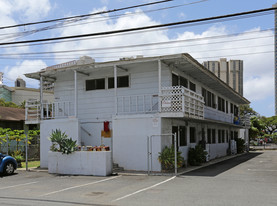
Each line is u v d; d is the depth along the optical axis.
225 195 9.18
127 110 17.42
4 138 19.23
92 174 14.31
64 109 18.84
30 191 10.41
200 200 8.49
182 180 12.37
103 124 17.78
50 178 13.70
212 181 12.05
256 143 57.72
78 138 16.94
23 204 8.23
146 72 17.14
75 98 17.28
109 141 17.45
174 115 14.80
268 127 75.44
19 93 45.31
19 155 19.53
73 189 10.68
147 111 15.99
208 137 23.89
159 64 15.29
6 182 12.65
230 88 25.41
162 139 15.23
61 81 19.58
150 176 13.69
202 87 22.22
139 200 8.59
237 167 17.53
